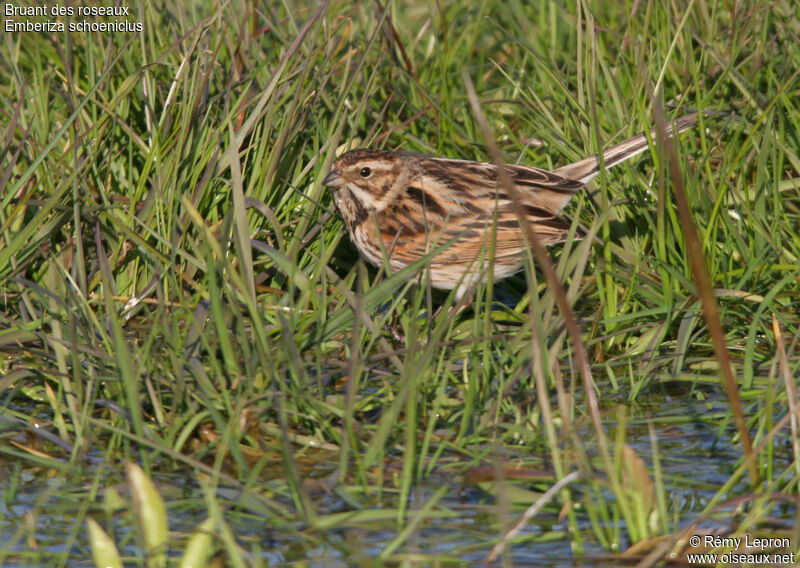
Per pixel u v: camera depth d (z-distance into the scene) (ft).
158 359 30.81
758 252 37.70
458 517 25.38
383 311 37.91
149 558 23.38
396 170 39.06
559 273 33.37
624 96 45.14
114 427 27.96
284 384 28.53
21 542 24.49
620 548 23.98
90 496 25.71
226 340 28.99
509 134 45.44
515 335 34.53
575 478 24.49
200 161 38.17
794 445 25.32
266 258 38.60
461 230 38.47
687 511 25.45
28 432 29.89
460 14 57.06
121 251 37.70
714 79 46.93
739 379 32.68
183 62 38.93
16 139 41.04
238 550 23.39
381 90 48.03
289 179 40.78
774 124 43.11
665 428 29.91
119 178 40.19
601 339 33.55
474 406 29.99
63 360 30.22
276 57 46.68
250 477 25.63
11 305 36.45
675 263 37.17
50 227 36.47
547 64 44.29
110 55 40.96
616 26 51.80
